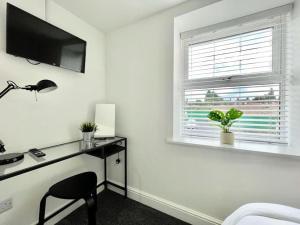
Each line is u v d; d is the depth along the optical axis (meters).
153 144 1.69
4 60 1.13
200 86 1.66
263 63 1.40
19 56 1.14
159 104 1.64
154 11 1.58
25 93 1.25
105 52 2.02
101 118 1.81
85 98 1.77
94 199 1.25
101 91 1.97
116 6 1.49
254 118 1.42
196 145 1.42
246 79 1.45
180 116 1.74
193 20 1.51
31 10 1.26
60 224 1.46
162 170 1.65
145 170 1.76
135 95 1.79
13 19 1.09
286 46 1.29
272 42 1.34
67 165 1.60
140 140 1.78
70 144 1.55
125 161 1.84
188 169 1.50
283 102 1.31
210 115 1.39
